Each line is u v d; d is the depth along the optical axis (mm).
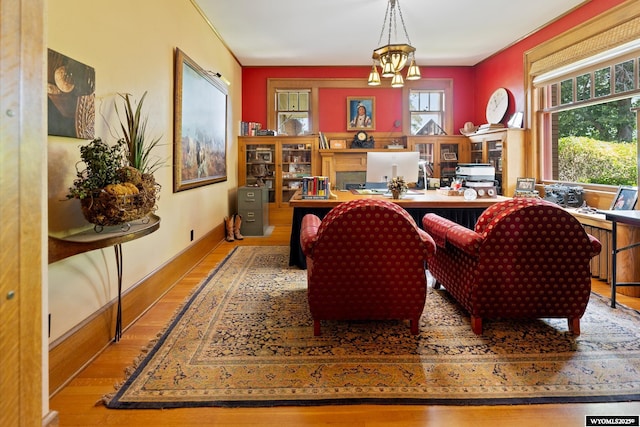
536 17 4652
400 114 6938
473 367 2021
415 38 5398
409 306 2352
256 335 2428
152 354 2184
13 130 788
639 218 2688
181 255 3703
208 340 2359
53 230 1859
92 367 2066
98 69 2252
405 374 1961
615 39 3824
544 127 5180
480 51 6047
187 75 3803
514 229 2244
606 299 3086
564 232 2238
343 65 6828
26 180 823
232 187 6176
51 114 1805
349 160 6578
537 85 5137
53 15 1827
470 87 6902
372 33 5180
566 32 4520
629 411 1673
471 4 4289
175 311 2861
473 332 2436
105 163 1896
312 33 5168
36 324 855
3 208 768
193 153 4039
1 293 765
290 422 1616
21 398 814
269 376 1950
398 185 3896
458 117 6918
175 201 3582
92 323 2150
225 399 1763
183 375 1961
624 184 3992
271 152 6645
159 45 3184
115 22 2449
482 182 4734
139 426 1589
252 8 4328
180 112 3576
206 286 3459
